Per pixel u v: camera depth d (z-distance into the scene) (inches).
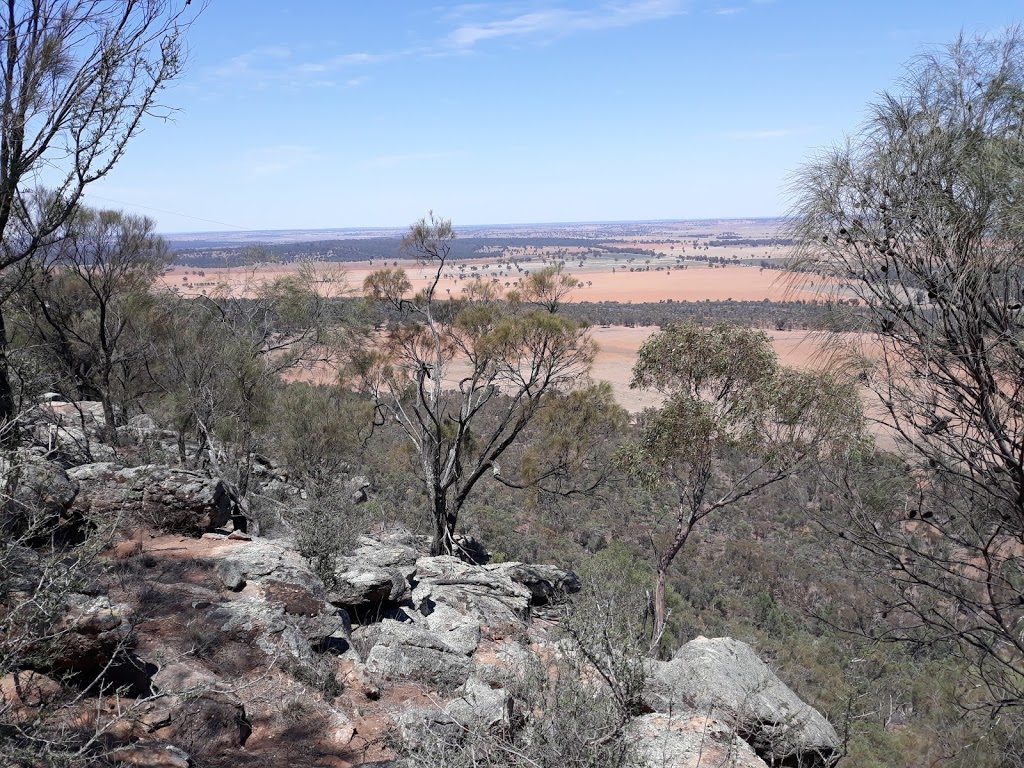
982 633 184.9
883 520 192.1
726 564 968.9
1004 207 152.0
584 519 989.8
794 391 442.9
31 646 169.3
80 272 621.3
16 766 128.7
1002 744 193.3
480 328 607.2
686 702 231.9
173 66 218.8
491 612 410.0
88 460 411.2
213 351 645.3
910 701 250.7
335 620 295.3
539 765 144.1
